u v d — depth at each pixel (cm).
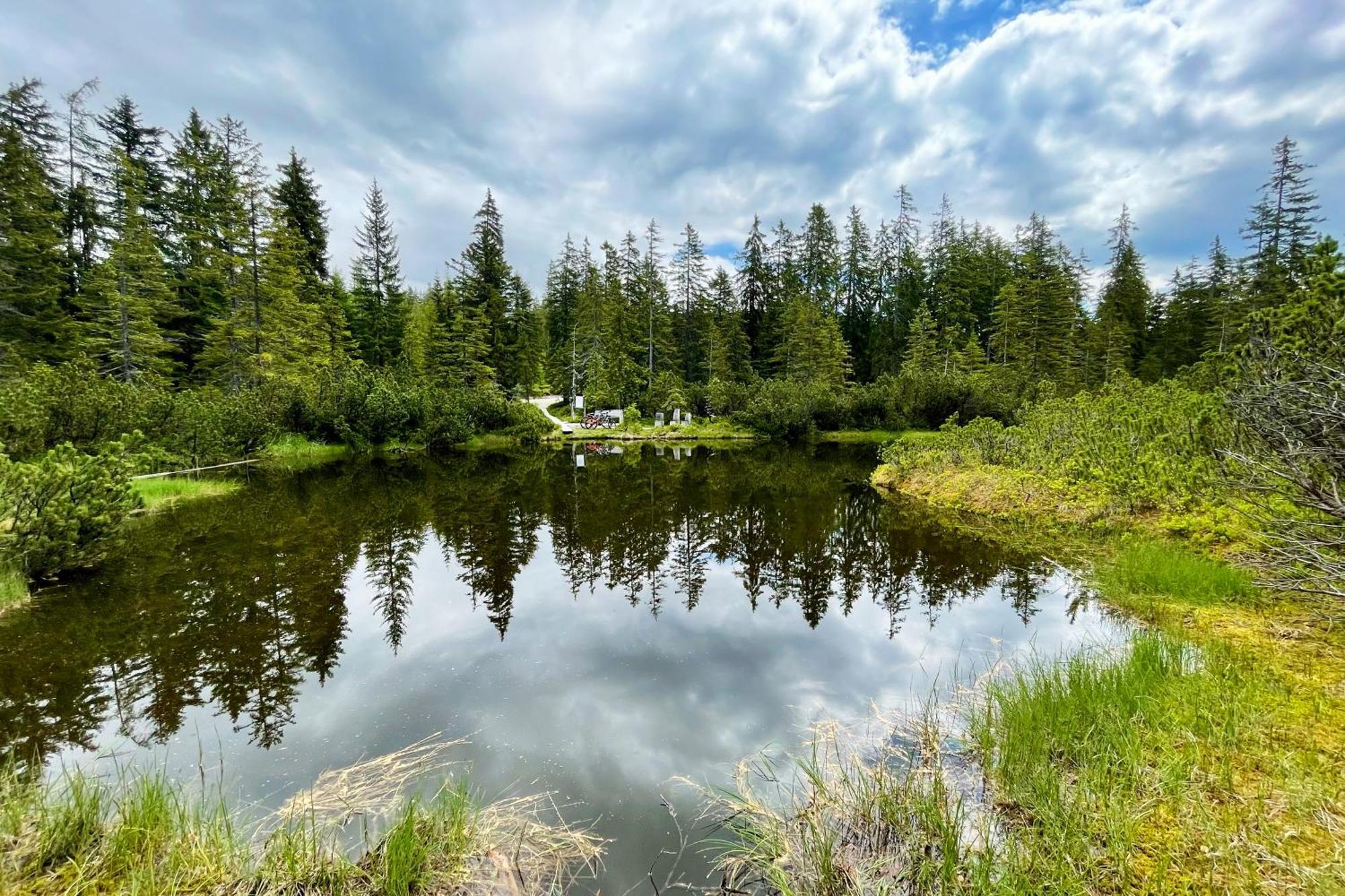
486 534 1006
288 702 440
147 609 629
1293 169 3512
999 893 231
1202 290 4200
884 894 244
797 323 4259
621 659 518
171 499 1230
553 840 288
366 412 2425
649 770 352
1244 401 496
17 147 2220
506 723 409
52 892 235
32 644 543
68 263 2572
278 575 754
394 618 618
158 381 2212
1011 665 479
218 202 3008
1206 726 331
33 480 689
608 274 4869
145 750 374
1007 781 313
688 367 5016
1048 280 4184
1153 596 589
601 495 1429
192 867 253
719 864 272
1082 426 1130
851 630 586
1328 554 440
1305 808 259
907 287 5056
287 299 2925
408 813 272
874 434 3238
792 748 371
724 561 852
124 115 2959
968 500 1155
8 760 361
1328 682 377
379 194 3981
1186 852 242
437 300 4625
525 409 3173
